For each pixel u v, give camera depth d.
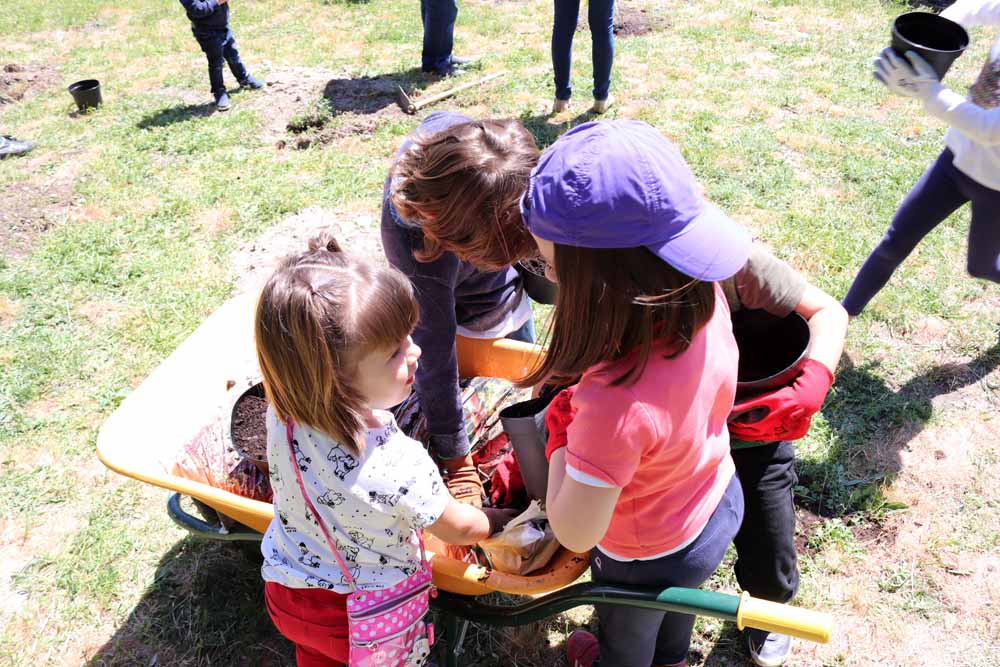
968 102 2.86
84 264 5.26
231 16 10.37
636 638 2.17
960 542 3.21
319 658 2.43
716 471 1.94
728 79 7.31
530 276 2.86
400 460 2.00
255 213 5.73
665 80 7.35
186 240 5.51
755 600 1.81
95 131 7.32
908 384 3.91
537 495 2.27
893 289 4.48
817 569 3.16
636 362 1.53
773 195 5.42
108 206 5.98
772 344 2.29
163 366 2.77
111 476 3.77
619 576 1.99
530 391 2.94
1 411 4.14
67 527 3.54
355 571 2.10
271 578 2.21
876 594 3.06
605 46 6.43
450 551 2.54
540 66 7.90
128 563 3.35
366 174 6.15
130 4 11.51
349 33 9.53
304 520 2.08
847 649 2.90
